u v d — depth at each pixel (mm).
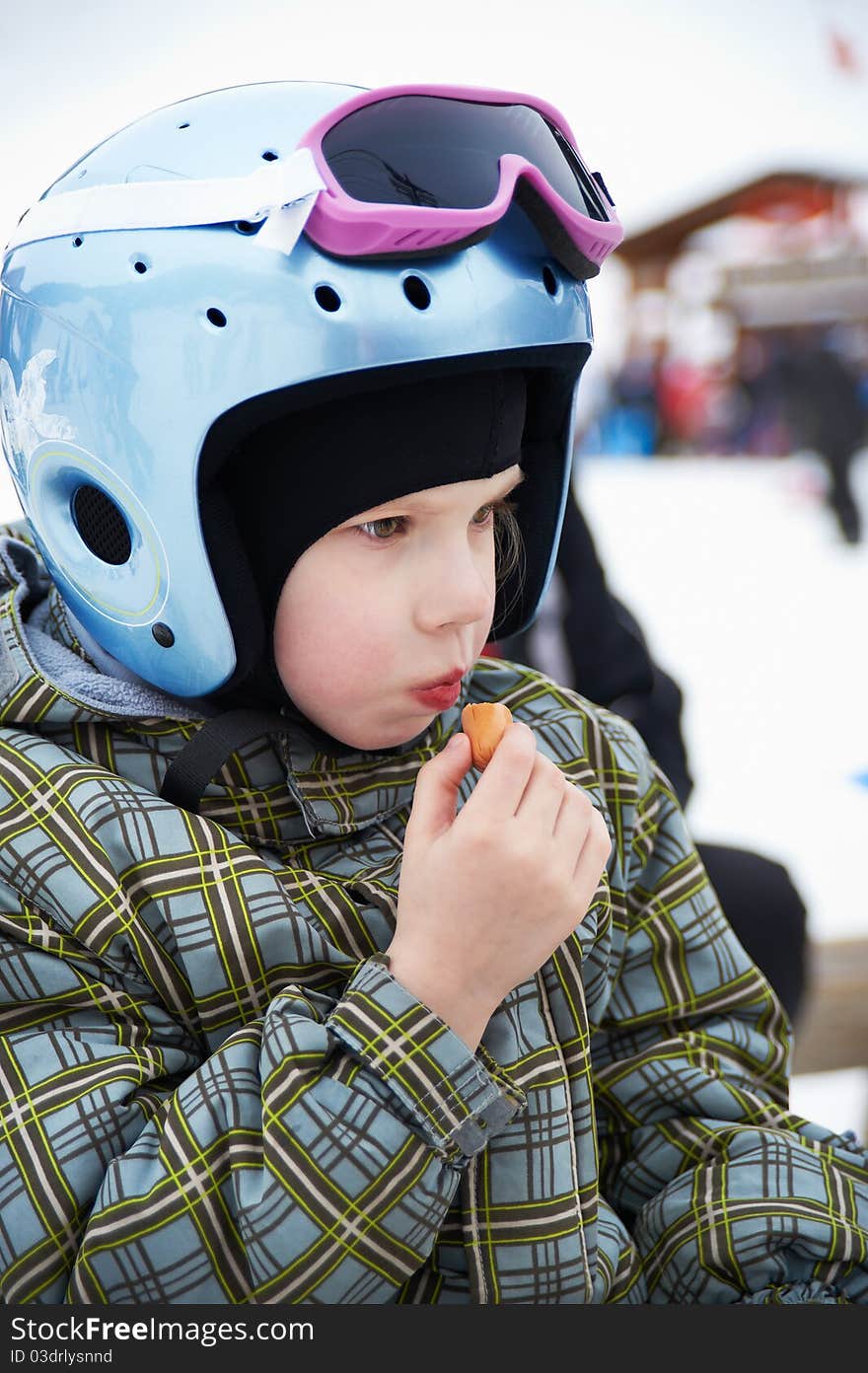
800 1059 1552
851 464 5688
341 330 528
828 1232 650
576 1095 647
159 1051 596
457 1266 601
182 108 618
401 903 563
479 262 556
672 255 7777
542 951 555
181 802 617
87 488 612
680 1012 758
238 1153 536
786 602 4383
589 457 7676
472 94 586
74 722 638
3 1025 588
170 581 581
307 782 639
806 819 2523
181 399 546
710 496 6297
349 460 554
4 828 596
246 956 588
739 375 7562
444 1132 530
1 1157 549
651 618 4172
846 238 7613
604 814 740
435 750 687
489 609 626
